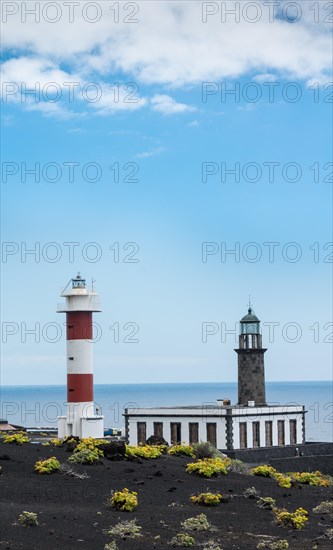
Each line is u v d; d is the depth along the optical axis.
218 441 88.62
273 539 38.22
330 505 44.66
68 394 88.62
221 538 37.91
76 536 36.03
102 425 88.88
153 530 38.16
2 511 38.72
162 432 91.88
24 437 59.41
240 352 103.06
